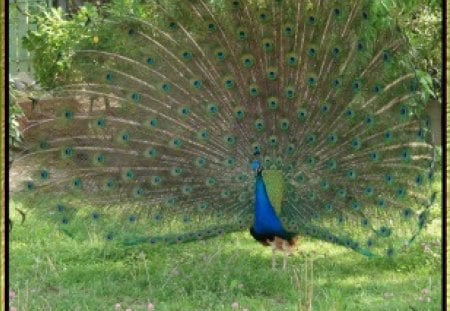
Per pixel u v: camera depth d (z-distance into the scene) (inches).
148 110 416.8
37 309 340.2
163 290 371.6
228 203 412.5
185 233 406.6
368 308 342.6
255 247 465.7
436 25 570.3
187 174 410.9
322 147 410.0
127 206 408.5
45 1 752.3
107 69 421.7
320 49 412.2
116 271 408.5
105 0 748.6
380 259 424.5
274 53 414.0
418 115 407.8
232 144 410.6
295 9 413.7
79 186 408.5
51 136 414.9
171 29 422.0
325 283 386.3
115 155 411.2
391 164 405.4
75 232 475.8
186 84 417.7
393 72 419.5
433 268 408.8
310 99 411.2
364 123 406.6
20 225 489.1
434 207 497.7
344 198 405.4
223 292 365.7
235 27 416.5
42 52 611.8
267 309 344.8
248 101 413.7
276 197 404.2
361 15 410.6
